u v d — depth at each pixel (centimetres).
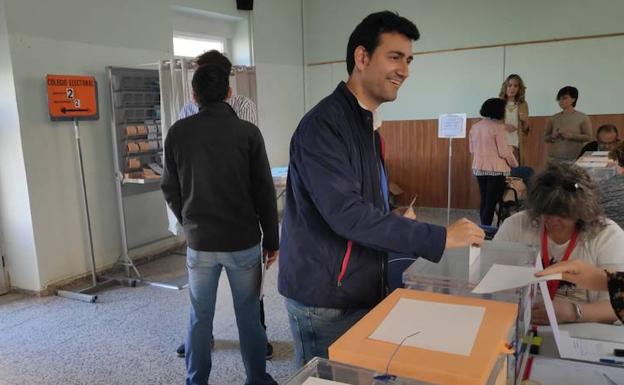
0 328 303
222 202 197
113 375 244
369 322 82
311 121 114
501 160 469
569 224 154
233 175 195
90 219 395
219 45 582
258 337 214
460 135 484
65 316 320
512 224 169
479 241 102
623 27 507
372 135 122
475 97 588
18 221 358
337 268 120
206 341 211
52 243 366
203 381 213
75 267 384
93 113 371
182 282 381
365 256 120
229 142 193
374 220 103
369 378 68
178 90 377
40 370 250
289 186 127
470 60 584
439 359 69
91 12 387
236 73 411
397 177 644
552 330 125
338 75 664
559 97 507
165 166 206
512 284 94
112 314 322
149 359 260
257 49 590
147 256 445
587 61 528
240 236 200
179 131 196
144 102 409
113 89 386
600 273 123
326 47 666
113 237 416
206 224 198
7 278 369
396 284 137
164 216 462
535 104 559
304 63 681
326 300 121
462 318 82
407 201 642
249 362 214
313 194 110
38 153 354
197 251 201
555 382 109
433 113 612
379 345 74
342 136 113
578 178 153
